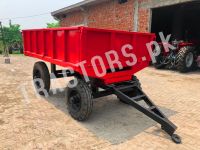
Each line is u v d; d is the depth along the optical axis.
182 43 10.84
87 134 3.99
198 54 11.84
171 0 10.30
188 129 4.32
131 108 5.41
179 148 3.63
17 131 4.03
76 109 4.51
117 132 4.11
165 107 5.53
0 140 3.70
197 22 15.61
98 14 15.38
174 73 10.38
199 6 12.94
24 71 10.55
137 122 4.58
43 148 3.49
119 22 13.57
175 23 13.24
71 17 19.11
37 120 4.55
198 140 3.91
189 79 8.96
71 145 3.60
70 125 4.35
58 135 3.93
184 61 10.19
